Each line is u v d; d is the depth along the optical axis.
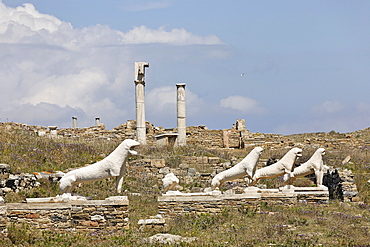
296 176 37.00
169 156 48.69
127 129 70.69
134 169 45.34
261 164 49.38
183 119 62.09
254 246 24.89
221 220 29.89
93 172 27.89
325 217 31.58
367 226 29.59
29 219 26.81
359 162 47.31
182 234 27.02
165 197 31.48
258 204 33.25
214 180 34.78
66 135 70.88
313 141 66.62
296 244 25.17
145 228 27.83
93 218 27.20
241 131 69.56
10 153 41.22
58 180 37.75
